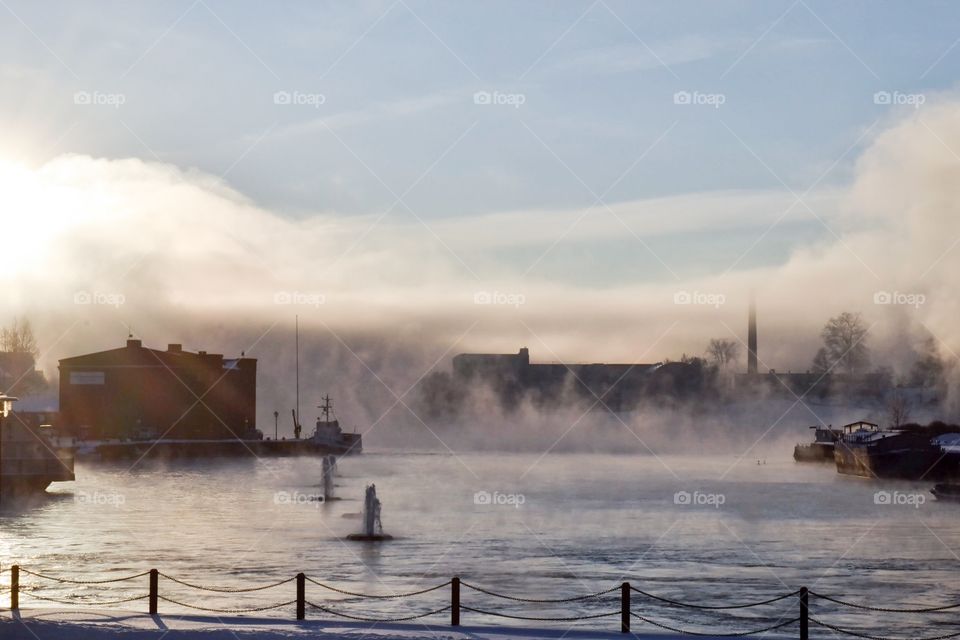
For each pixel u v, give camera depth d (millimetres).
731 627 46906
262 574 61375
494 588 57719
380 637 34438
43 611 39000
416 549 74625
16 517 97062
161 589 54594
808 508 112062
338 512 103375
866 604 54031
